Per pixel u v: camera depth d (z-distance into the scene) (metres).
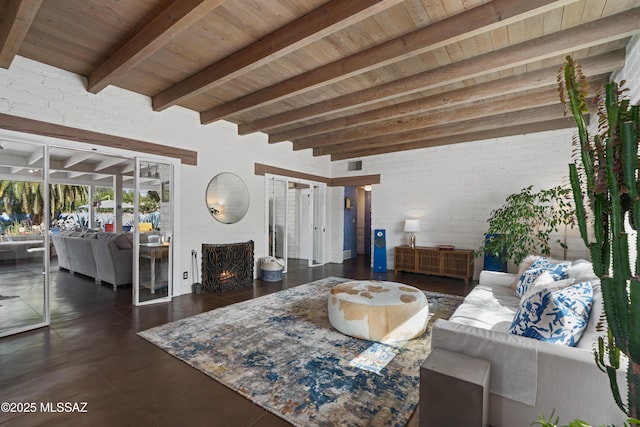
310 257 6.99
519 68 3.23
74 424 1.76
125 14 2.42
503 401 1.55
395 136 5.71
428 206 6.13
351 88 3.74
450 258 5.55
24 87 3.10
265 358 2.53
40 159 3.22
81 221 9.53
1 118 2.97
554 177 4.95
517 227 4.62
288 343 2.81
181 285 4.46
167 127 4.30
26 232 3.21
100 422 1.78
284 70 3.30
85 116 3.53
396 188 6.54
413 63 3.11
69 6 2.32
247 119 5.01
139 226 4.00
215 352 2.63
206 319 3.44
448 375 1.45
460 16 2.35
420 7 2.28
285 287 4.97
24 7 2.08
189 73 3.42
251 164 5.52
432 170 6.10
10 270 3.19
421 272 5.85
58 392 2.07
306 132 5.30
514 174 5.28
